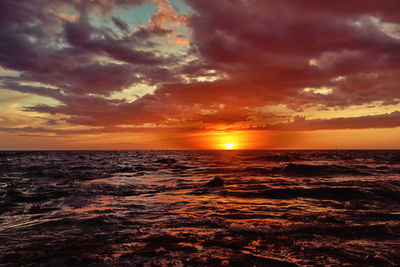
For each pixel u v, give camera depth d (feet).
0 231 20.25
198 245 16.48
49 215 25.75
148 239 17.81
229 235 18.56
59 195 38.42
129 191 42.50
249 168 91.30
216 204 31.04
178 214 25.75
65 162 144.05
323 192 37.01
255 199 34.27
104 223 22.41
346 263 13.44
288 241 17.04
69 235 19.07
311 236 18.02
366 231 18.99
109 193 40.52
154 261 13.93
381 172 72.49
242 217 23.95
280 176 66.28
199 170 87.92
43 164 122.83
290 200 33.09
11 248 16.37
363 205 29.32
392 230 19.22
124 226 21.44
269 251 15.28
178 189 44.75
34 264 13.82
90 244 16.89
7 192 40.83
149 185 50.11
